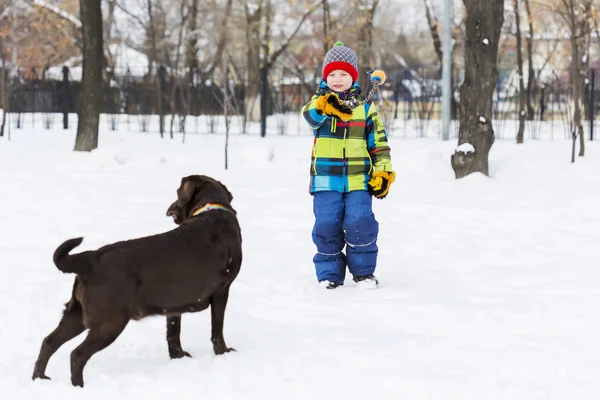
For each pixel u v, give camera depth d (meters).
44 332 5.46
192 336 5.52
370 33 33.81
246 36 35.34
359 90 7.25
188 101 28.95
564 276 7.49
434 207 11.46
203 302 4.85
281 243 8.98
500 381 4.57
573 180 14.63
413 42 46.47
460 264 8.05
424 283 7.24
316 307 6.35
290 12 37.81
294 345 5.28
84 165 17.05
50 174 15.38
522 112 22.00
